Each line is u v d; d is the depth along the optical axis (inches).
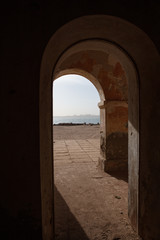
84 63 198.7
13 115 63.7
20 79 63.6
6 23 62.9
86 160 259.4
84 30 78.2
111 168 207.6
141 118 89.3
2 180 64.1
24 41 63.7
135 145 95.8
